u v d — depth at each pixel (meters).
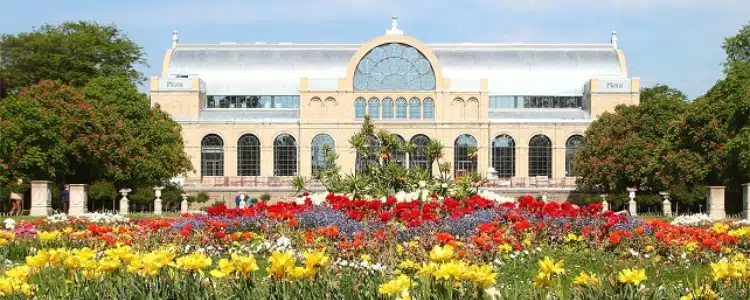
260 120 121.25
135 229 32.31
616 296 13.16
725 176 80.19
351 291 13.73
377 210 33.19
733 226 45.53
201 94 127.75
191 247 27.80
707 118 81.50
